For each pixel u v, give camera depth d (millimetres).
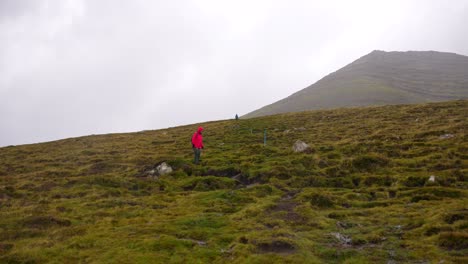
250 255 14773
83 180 31234
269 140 48094
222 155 39719
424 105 63031
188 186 29766
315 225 18797
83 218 21594
